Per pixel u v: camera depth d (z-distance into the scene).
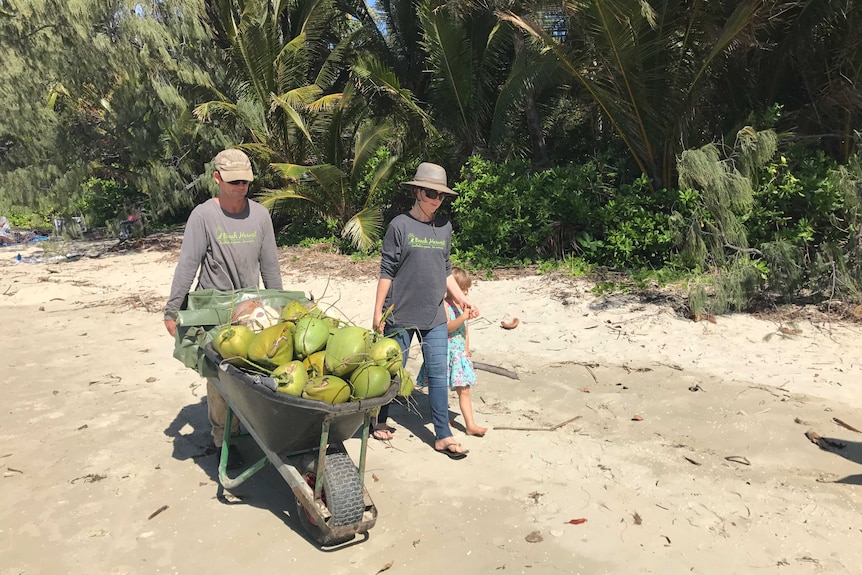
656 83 9.30
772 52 9.63
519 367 6.17
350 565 3.09
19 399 5.50
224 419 3.97
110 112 14.74
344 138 15.98
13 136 14.36
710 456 4.20
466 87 12.69
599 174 10.48
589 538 3.29
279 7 16.19
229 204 3.87
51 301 9.92
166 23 15.09
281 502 3.70
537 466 4.11
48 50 13.37
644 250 9.41
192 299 3.64
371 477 3.99
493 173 11.34
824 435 4.40
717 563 3.07
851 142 9.00
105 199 18.98
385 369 3.07
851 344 6.14
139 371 6.27
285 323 3.18
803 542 3.22
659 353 6.27
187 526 3.44
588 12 8.72
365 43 16.72
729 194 7.39
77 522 3.49
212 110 14.96
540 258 10.37
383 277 4.27
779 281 7.24
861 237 7.18
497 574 3.00
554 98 13.78
